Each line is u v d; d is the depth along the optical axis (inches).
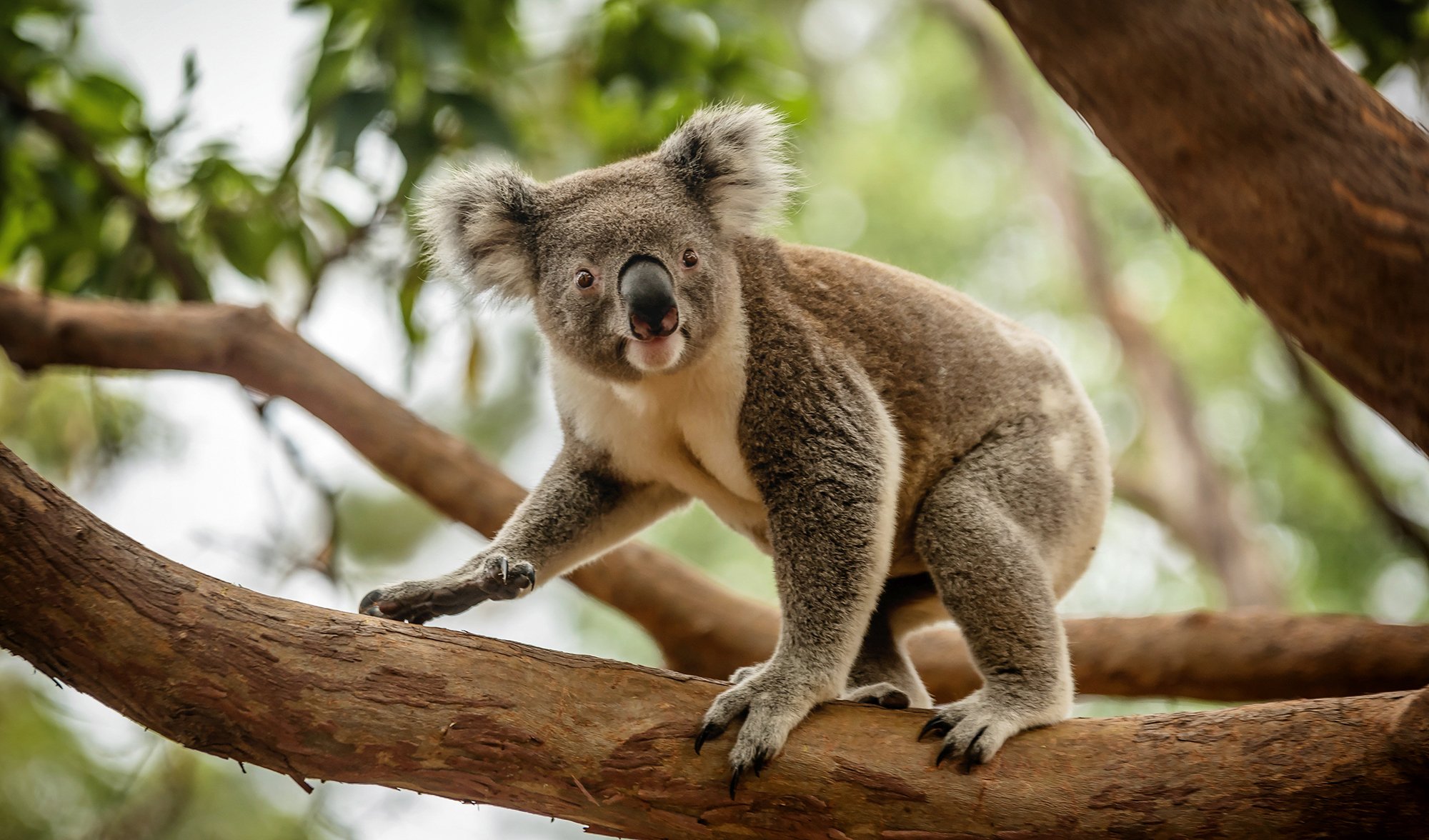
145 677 220.5
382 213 444.1
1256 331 837.8
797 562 279.9
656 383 297.9
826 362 295.6
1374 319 178.5
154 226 448.5
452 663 233.5
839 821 230.8
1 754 490.0
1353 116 176.7
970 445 314.7
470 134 434.9
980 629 275.1
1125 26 178.1
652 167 315.6
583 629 766.5
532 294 320.5
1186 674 409.7
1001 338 332.5
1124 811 225.3
